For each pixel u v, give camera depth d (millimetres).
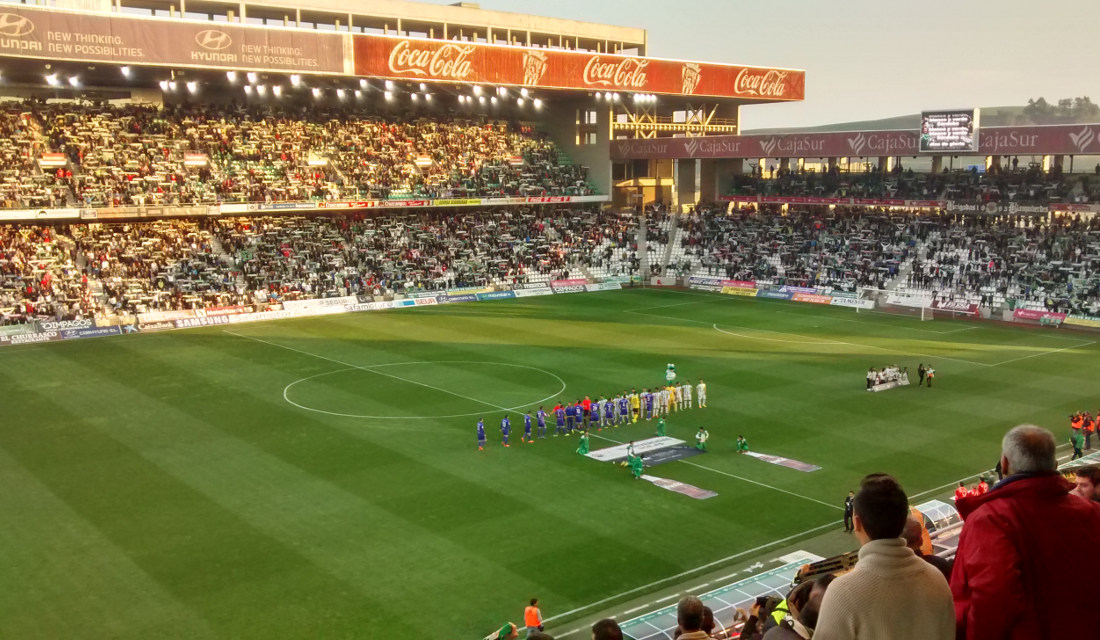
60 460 42875
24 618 28062
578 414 48062
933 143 90500
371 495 38531
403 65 90438
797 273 96812
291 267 87812
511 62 96188
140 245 84312
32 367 61719
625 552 33031
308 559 32281
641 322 80750
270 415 50469
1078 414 46312
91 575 31016
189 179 87375
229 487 39406
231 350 67312
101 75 91000
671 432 48188
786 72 118000
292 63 85250
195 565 31766
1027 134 85438
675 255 107000
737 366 62906
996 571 5773
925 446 45625
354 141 101875
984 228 95438
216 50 81562
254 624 27641
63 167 82500
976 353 67562
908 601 5625
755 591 28188
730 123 127625
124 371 60562
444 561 32156
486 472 41656
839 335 74750
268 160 93938
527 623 26406
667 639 25094
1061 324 78938
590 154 115375
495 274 96062
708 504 37875
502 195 103562
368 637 26906
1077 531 5902
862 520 5953
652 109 122125
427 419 49969
